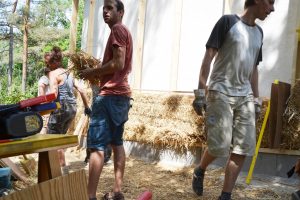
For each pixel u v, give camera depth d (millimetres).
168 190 4332
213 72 3785
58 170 1844
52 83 4699
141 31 7262
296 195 2977
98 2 8141
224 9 6332
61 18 26203
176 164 5750
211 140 3686
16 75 26219
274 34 5633
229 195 3654
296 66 5621
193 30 6648
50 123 4758
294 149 4941
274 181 4863
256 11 3686
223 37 3664
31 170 4727
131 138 6281
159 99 6172
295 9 5469
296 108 4906
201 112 3752
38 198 1388
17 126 1469
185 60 6734
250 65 3703
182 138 5621
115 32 3375
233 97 3648
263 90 5727
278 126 4930
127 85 3484
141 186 4465
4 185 3510
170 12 6984
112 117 3350
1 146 1385
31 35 21125
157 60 7133
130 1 7680
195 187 4086
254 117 3711
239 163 3691
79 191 1601
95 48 8141
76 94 7297
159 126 6082
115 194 3580
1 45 26531
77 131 6992
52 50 4844
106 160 5531
